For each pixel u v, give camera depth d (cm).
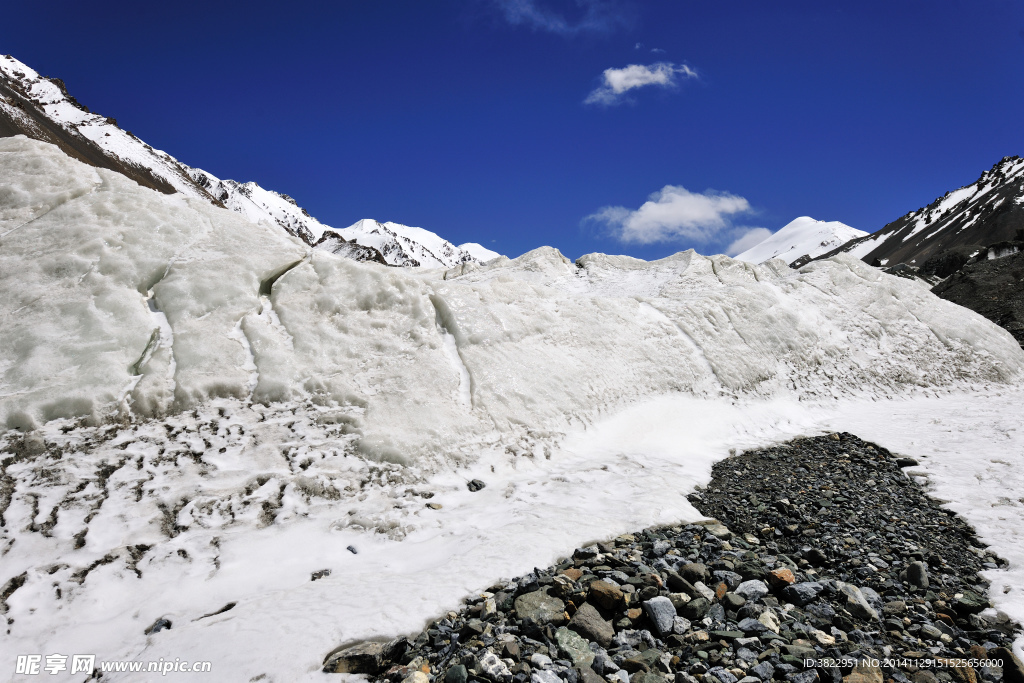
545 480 1027
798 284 2264
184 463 849
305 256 1360
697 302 1873
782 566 721
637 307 1769
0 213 1152
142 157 18450
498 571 661
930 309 2308
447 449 1030
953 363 2117
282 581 684
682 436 1359
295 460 911
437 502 913
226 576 684
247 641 522
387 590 625
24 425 831
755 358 1786
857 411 1716
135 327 1023
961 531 866
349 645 523
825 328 2056
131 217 1221
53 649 558
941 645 563
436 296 1337
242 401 998
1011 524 858
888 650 542
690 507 923
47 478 764
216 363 1031
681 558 723
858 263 2464
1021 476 1041
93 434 855
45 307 1002
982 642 573
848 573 727
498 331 1341
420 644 539
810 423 1583
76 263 1082
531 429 1178
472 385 1192
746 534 848
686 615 595
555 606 591
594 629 556
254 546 739
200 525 754
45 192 1212
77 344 962
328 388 1059
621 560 696
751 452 1316
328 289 1253
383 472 939
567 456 1169
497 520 848
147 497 773
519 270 2245
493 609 589
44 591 628
